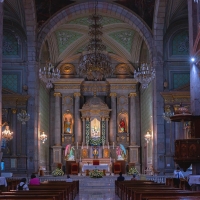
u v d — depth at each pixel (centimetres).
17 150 2717
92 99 3631
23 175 2666
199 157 1741
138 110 3691
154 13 2730
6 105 2739
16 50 2794
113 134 3606
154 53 2742
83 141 3575
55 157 3534
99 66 2298
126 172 3522
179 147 1786
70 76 3650
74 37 3425
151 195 1004
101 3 2789
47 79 2356
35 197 925
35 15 2734
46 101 3475
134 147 3569
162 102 2695
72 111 3638
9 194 1062
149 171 3045
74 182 1938
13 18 2728
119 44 3506
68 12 2792
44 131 3356
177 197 862
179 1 2627
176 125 2661
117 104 3653
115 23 3194
